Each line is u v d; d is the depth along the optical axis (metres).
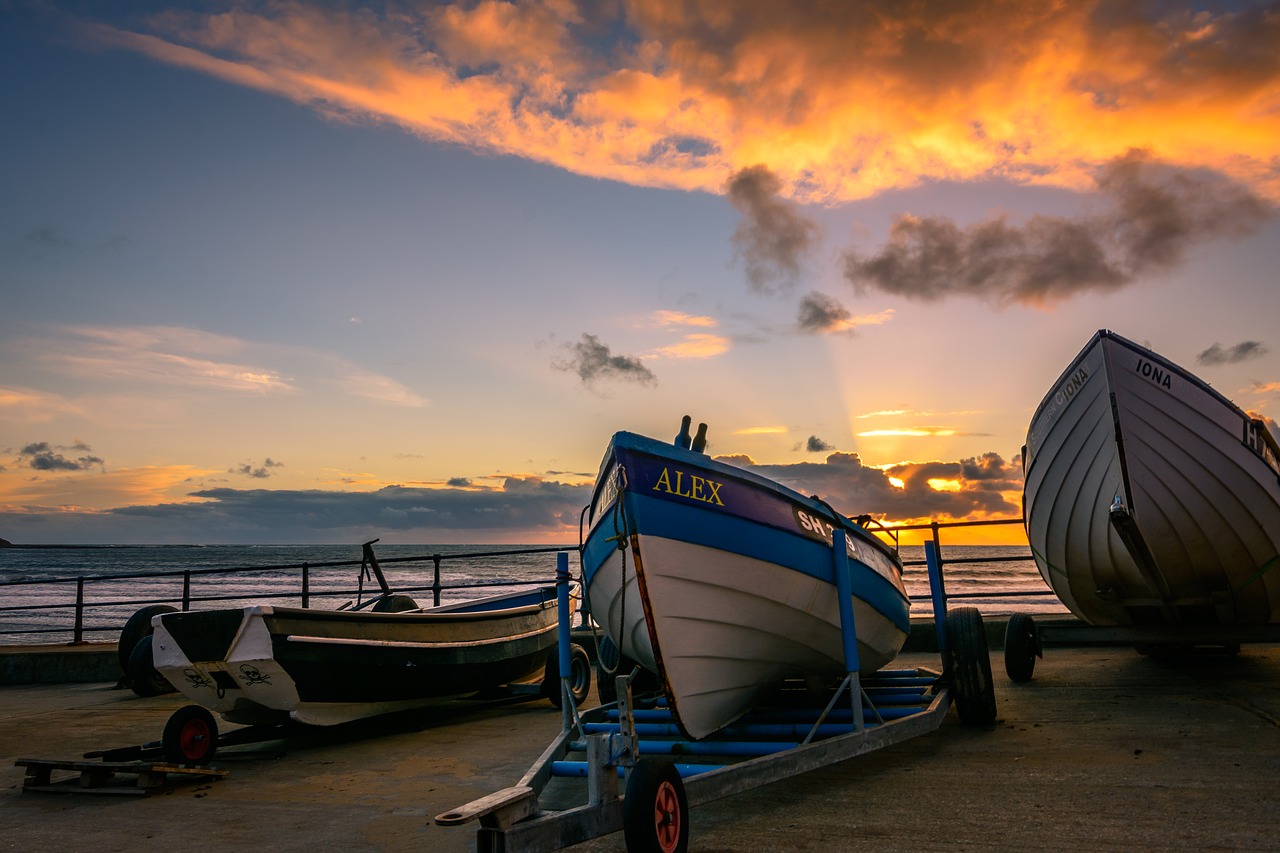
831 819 4.08
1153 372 7.20
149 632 9.91
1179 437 7.16
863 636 6.04
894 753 5.42
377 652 6.74
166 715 8.49
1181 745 5.24
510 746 6.47
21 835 4.45
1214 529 7.38
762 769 4.08
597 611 6.03
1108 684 7.85
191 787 5.47
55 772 6.07
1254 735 5.42
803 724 5.48
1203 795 4.15
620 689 3.82
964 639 6.19
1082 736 5.64
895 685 6.76
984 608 29.19
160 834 4.38
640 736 5.44
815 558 5.34
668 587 4.65
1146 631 8.00
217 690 6.25
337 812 4.69
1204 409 7.13
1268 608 7.87
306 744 6.88
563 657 5.29
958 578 57.38
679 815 3.50
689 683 4.88
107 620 39.09
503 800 3.18
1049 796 4.27
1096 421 7.47
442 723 7.75
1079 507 7.98
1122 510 7.27
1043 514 8.45
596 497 5.69
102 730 7.73
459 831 4.24
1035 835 3.68
